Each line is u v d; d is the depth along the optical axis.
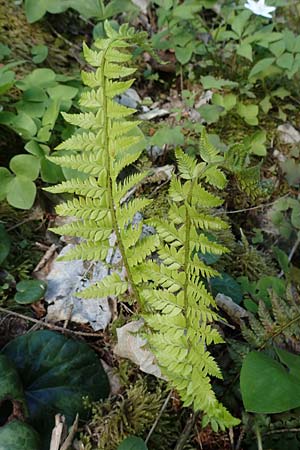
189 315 0.31
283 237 0.51
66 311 0.42
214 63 0.63
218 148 0.53
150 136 0.56
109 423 0.36
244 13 0.60
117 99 0.58
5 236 0.42
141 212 0.47
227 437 0.37
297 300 0.41
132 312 0.40
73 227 0.31
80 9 0.58
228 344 0.40
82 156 0.30
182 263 0.31
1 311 0.41
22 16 0.62
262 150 0.55
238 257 0.48
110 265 0.34
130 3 0.61
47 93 0.53
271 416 0.36
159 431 0.36
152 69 0.64
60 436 0.33
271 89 0.63
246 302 0.41
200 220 0.29
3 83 0.49
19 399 0.34
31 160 0.45
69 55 0.61
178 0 0.71
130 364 0.39
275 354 0.37
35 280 0.41
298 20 0.71
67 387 0.37
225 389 0.38
